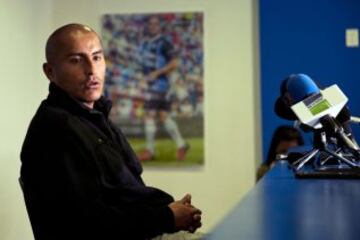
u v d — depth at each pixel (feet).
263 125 11.91
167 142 12.12
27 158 5.07
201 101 11.97
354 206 3.24
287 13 11.85
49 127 5.11
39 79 11.45
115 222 4.99
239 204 3.37
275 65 11.88
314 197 3.61
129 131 12.22
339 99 5.17
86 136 5.26
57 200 4.92
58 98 5.49
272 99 11.87
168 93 12.09
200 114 11.98
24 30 10.65
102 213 4.98
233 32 11.90
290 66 11.85
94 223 4.94
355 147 5.20
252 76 11.89
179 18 12.01
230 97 11.93
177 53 12.03
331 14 11.75
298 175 4.76
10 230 9.84
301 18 11.82
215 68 11.96
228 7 11.90
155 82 12.13
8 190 9.78
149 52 12.14
